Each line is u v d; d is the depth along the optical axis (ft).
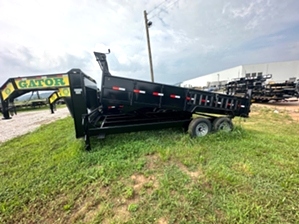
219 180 7.47
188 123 14.69
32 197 6.96
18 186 7.77
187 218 5.54
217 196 6.48
